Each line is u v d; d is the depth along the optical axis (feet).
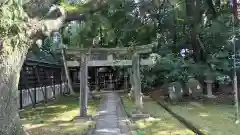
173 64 45.11
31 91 39.88
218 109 31.76
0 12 11.58
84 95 26.91
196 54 46.80
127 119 26.71
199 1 39.37
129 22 34.81
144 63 49.83
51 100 46.62
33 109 35.09
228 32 41.81
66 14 14.32
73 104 40.29
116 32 36.68
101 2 15.26
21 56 13.02
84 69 27.20
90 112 31.71
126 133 20.43
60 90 59.62
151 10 36.32
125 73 64.39
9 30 12.03
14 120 12.96
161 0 37.29
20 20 12.22
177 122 24.91
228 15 41.63
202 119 25.25
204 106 34.55
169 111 31.58
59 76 60.03
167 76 44.16
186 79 42.98
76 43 39.81
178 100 40.14
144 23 37.22
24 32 12.39
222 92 45.39
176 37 48.55
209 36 45.06
